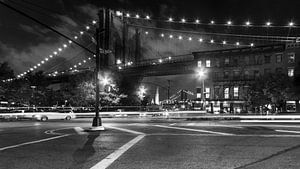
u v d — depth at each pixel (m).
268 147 11.69
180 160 9.31
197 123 25.75
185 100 75.12
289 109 59.69
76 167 8.48
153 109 66.25
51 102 71.75
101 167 8.47
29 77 71.31
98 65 20.58
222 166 8.44
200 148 11.59
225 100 68.56
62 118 42.91
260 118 32.00
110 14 61.28
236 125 22.86
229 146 12.03
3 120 41.03
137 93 69.69
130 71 92.44
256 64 66.88
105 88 29.62
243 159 9.37
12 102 66.00
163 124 24.78
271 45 65.31
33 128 23.03
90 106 56.44
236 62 69.44
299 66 61.84
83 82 56.62
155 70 96.12
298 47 62.66
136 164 8.80
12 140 14.89
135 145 12.59
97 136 16.08
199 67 73.00
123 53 96.94
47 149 11.73
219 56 71.31
